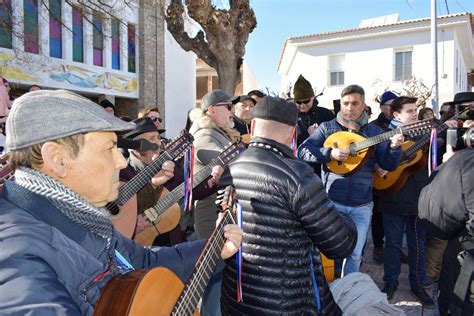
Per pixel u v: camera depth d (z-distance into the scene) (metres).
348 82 19.27
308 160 3.91
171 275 1.34
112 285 1.16
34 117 1.05
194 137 3.45
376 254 5.06
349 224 2.07
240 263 1.89
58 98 1.08
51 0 15.20
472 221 1.96
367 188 3.70
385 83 18.42
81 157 1.10
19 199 1.03
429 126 3.57
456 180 2.02
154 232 3.21
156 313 1.21
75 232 1.08
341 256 2.00
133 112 18.80
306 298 2.00
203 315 2.66
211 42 8.76
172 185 3.59
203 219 3.34
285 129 2.08
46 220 1.04
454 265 2.12
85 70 16.28
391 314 2.70
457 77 19.12
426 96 11.57
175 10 9.34
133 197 2.82
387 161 3.64
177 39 9.34
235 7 8.84
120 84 17.77
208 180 3.19
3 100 2.50
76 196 1.10
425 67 17.86
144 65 18.50
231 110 3.66
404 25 17.94
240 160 2.09
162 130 4.96
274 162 1.97
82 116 1.08
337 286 2.89
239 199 2.01
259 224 1.94
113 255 1.21
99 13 11.96
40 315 0.87
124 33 17.70
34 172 1.07
